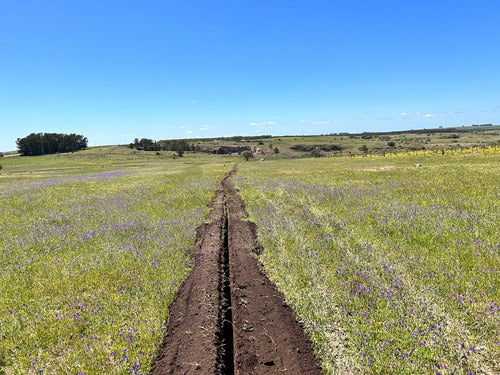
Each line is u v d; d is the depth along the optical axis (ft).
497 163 98.99
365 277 19.07
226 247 29.66
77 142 650.84
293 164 194.59
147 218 40.24
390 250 23.53
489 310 14.48
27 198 63.72
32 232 34.06
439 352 12.28
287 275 20.79
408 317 14.66
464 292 16.34
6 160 411.95
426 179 65.10
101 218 40.81
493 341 12.58
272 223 34.22
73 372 12.35
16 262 25.02
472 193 42.96
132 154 463.42
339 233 28.96
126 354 13.26
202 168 184.24
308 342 14.28
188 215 41.45
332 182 72.28
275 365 12.87
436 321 14.12
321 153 393.50
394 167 115.44
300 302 17.11
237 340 14.78
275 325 15.79
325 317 15.44
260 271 22.75
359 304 16.24
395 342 13.12
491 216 29.04
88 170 207.82
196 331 15.21
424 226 28.12
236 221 39.40
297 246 26.03
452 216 30.58
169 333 15.24
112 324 15.65
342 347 13.33
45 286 20.31
